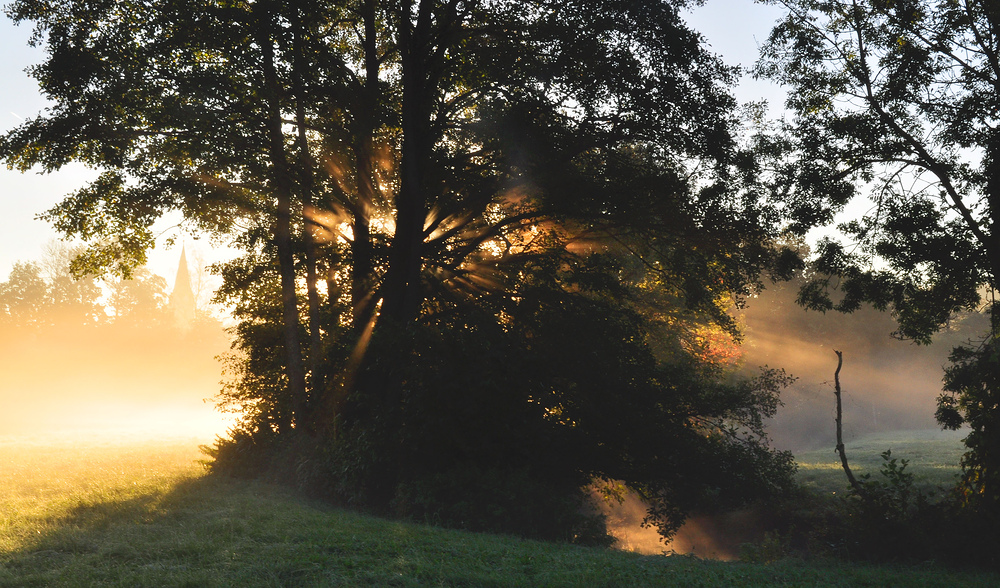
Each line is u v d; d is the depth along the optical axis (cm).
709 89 1842
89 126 1838
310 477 1642
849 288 1767
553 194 1883
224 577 736
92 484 1527
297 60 1894
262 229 2209
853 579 981
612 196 1862
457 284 2044
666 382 2030
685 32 1806
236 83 1875
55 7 1872
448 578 770
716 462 1958
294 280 2047
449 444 1625
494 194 1922
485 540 1094
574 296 1995
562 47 1833
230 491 1509
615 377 1912
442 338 1677
